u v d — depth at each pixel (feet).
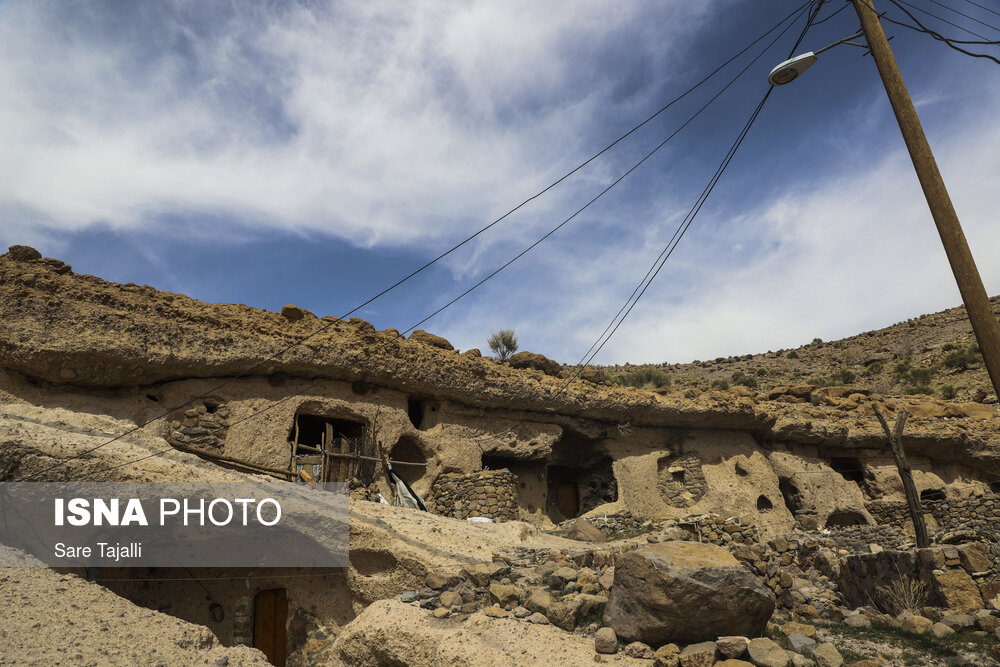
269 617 38.14
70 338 42.68
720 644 24.36
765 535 72.59
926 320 207.21
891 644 27.20
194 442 46.24
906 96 29.07
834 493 82.07
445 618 28.35
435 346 66.33
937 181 27.53
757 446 83.41
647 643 25.68
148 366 45.65
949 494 91.56
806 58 32.60
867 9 30.81
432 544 35.88
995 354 24.84
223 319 50.29
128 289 48.08
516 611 28.53
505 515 56.49
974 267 26.16
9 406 38.99
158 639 25.18
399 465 58.75
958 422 100.58
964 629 28.02
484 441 62.44
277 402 50.93
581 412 69.51
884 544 53.52
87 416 39.11
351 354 54.60
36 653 22.11
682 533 46.03
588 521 59.82
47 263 45.65
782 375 185.06
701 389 91.15
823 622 30.63
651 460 74.43
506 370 65.57
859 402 104.88
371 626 27.35
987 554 31.37
